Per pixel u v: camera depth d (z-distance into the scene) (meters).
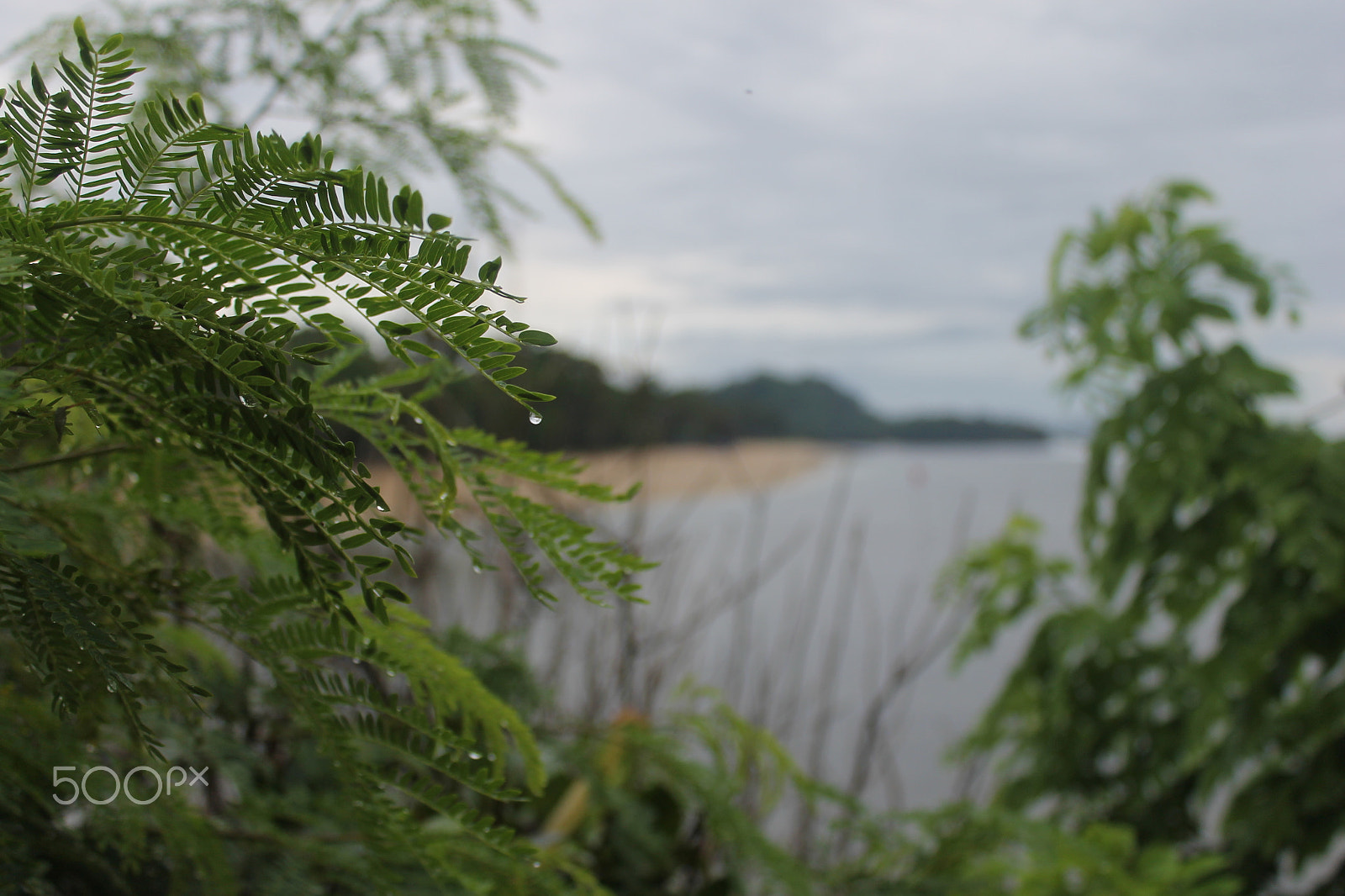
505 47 0.76
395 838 0.47
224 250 0.27
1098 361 2.26
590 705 1.35
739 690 1.82
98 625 0.33
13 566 0.31
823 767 2.00
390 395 0.39
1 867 0.47
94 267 0.27
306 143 0.27
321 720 0.45
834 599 5.59
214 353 0.26
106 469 0.54
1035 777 2.29
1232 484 2.01
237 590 0.44
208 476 0.51
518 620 1.35
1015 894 1.12
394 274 0.25
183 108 0.28
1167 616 2.21
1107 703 2.29
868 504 13.80
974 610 2.70
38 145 0.27
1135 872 1.17
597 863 1.01
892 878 1.11
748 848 0.96
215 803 0.69
